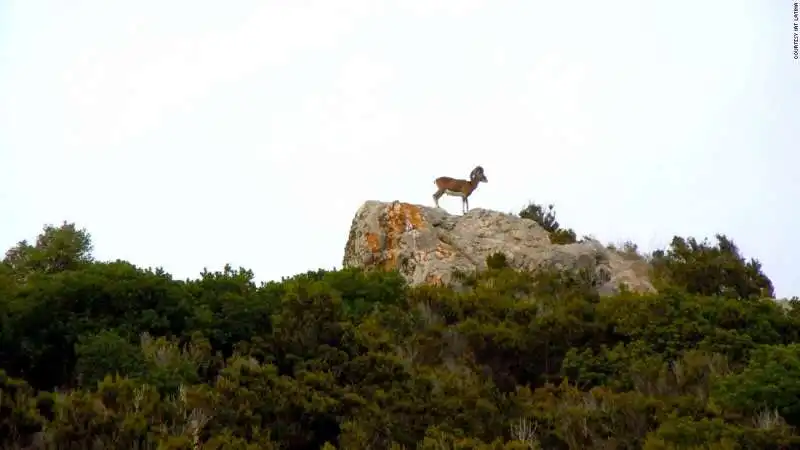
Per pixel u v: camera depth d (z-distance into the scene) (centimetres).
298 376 6297
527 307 7731
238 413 5709
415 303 7894
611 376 6762
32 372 6391
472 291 8350
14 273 7900
